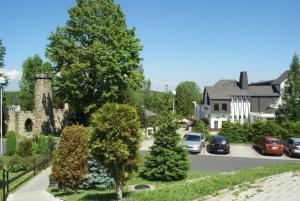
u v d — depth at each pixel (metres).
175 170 22.02
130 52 45.22
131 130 15.33
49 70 46.25
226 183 16.20
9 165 25.98
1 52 58.09
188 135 37.75
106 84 43.62
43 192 18.78
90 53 42.12
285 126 42.16
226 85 66.62
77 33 44.62
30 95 79.69
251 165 29.28
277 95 63.78
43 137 32.62
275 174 19.05
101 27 43.75
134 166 15.81
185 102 86.56
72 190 19.20
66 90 44.06
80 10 44.34
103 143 14.86
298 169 20.66
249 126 43.47
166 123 22.58
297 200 13.55
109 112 15.04
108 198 16.00
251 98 63.84
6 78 57.44
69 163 17.77
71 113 54.78
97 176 19.69
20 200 16.73
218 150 35.22
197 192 14.52
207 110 65.50
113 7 45.66
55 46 44.62
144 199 13.32
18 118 50.34
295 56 52.22
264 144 35.12
